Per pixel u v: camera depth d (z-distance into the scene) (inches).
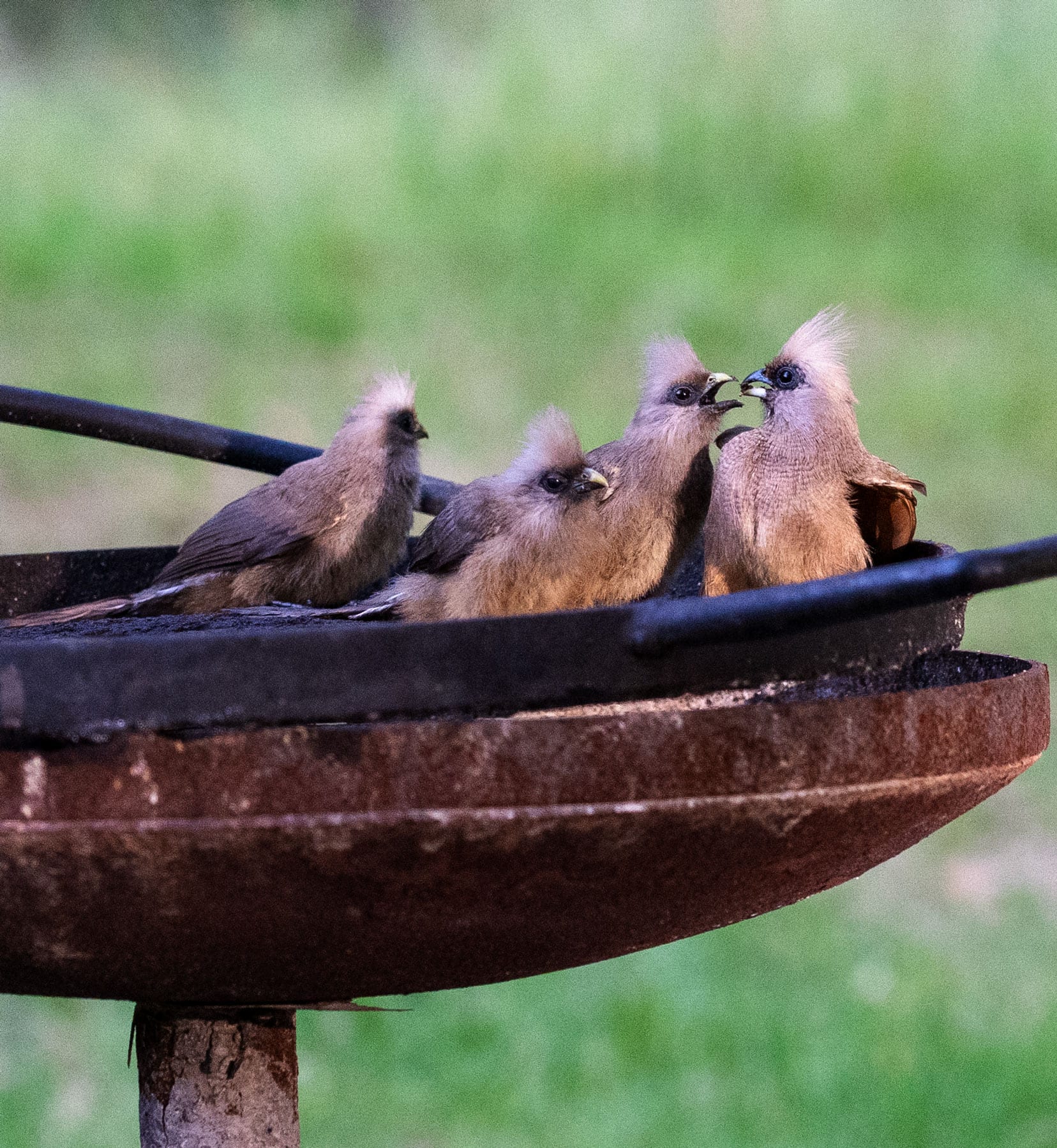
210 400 818.8
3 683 153.9
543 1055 458.6
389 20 1256.2
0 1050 471.2
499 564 243.1
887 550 247.4
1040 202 1032.8
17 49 1222.3
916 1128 426.3
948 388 860.0
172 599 279.7
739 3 1086.4
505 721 160.7
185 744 155.8
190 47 1218.0
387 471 287.0
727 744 164.1
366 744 157.4
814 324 241.6
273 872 159.6
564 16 1119.0
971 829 591.8
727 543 239.5
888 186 1041.5
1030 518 769.6
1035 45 1095.6
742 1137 422.9
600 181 1028.5
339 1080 449.1
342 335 880.3
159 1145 203.2
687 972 497.4
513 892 166.9
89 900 160.4
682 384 249.1
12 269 910.4
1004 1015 470.6
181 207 969.5
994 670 215.5
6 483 766.5
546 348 877.8
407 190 1005.2
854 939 520.7
